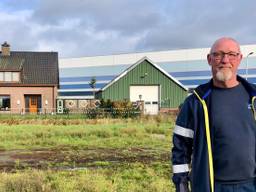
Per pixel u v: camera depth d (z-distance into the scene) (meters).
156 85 44.66
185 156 3.79
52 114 35.84
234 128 3.56
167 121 26.69
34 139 17.17
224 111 3.60
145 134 19.00
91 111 31.69
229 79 3.62
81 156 12.84
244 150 3.52
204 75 63.41
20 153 13.59
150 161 11.71
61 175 9.06
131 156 12.82
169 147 15.18
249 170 3.54
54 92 49.28
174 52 65.56
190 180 3.70
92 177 8.64
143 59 44.62
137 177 9.02
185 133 3.75
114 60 70.56
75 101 40.22
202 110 3.67
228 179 3.55
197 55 63.94
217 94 3.68
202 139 3.63
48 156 12.84
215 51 3.64
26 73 49.69
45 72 50.16
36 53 52.56
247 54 58.72
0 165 11.12
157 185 7.85
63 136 18.22
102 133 18.94
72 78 73.19
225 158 3.54
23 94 48.72
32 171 9.52
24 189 7.29
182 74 64.88
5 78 48.69
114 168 10.40
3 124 24.53
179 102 44.34
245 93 3.66
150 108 44.69
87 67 72.25
